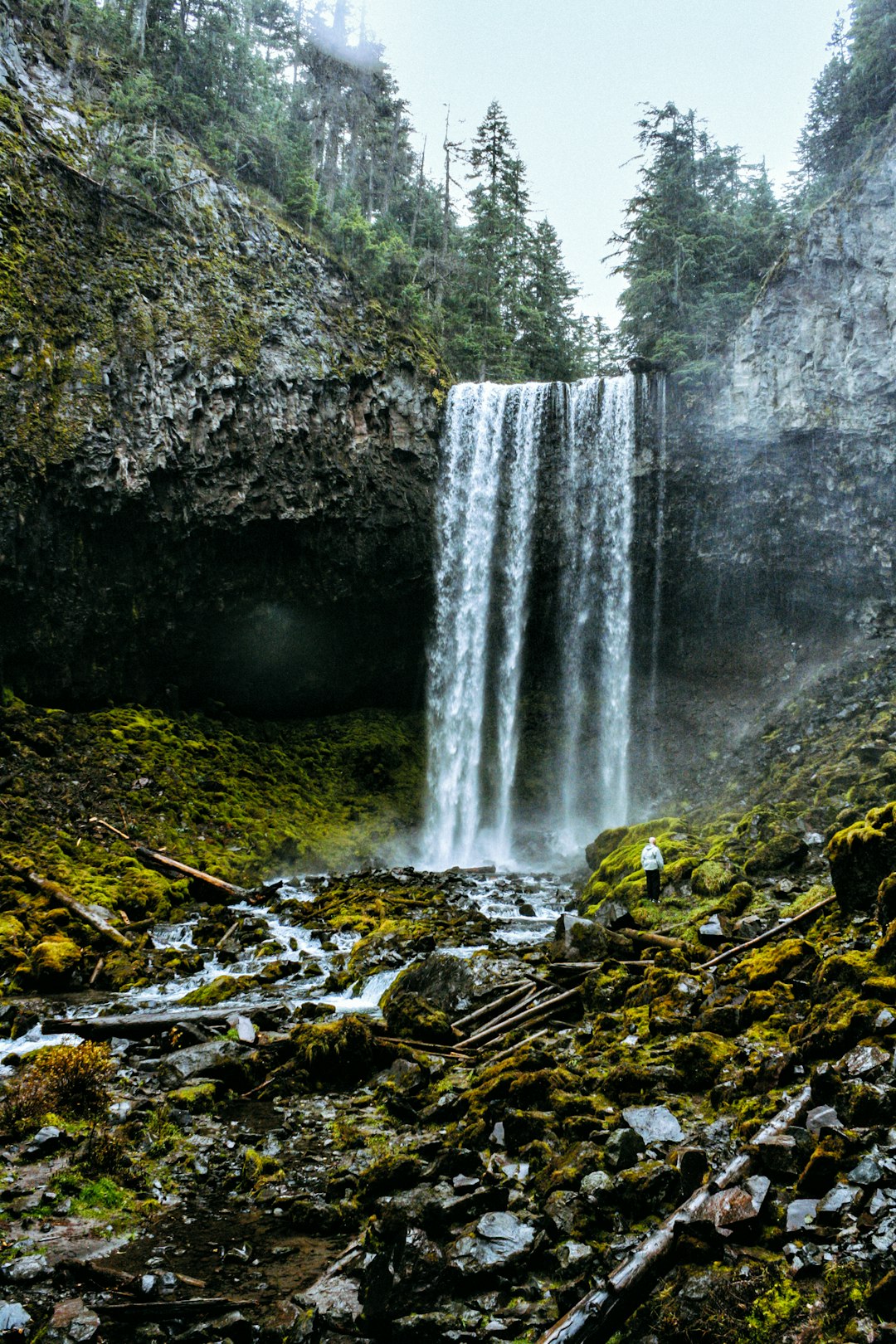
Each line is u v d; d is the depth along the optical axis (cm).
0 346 2134
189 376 2455
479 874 2244
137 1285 467
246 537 2536
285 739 2766
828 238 2464
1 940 1390
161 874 1936
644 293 3159
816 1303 374
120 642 2409
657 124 3319
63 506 2212
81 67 2848
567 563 2959
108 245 2484
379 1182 576
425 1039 926
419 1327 411
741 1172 476
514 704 3064
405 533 2858
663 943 1101
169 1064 859
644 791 2756
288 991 1230
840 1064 580
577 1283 428
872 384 2344
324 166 4041
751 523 2625
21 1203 576
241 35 3666
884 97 2880
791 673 2630
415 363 2978
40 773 2062
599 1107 652
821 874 1301
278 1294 466
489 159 4091
